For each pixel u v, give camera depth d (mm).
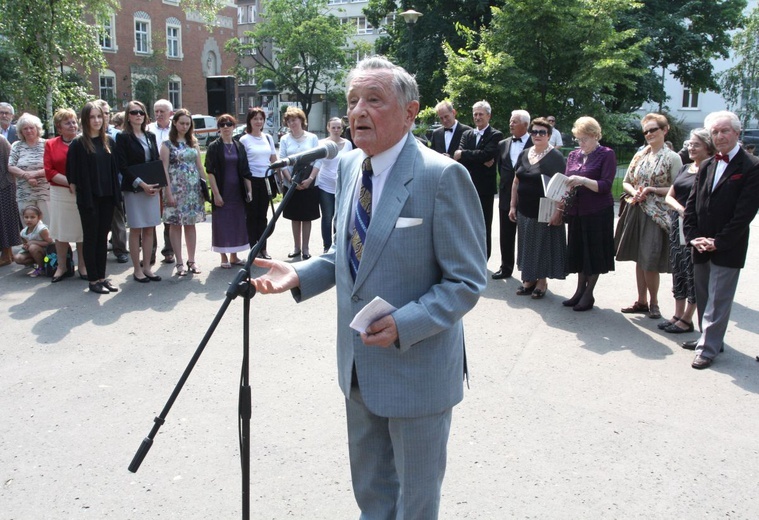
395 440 2266
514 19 17234
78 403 4016
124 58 39344
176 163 6824
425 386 2166
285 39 45594
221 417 3846
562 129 17656
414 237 2074
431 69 27047
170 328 5379
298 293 2420
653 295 5711
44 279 6828
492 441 3574
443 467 2324
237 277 2279
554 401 4082
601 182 5574
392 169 2111
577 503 3012
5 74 16797
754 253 8594
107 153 6164
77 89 18344
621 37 17141
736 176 4336
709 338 4629
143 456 2166
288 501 3029
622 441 3584
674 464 3354
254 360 4723
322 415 3879
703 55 25094
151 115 39969
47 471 3270
